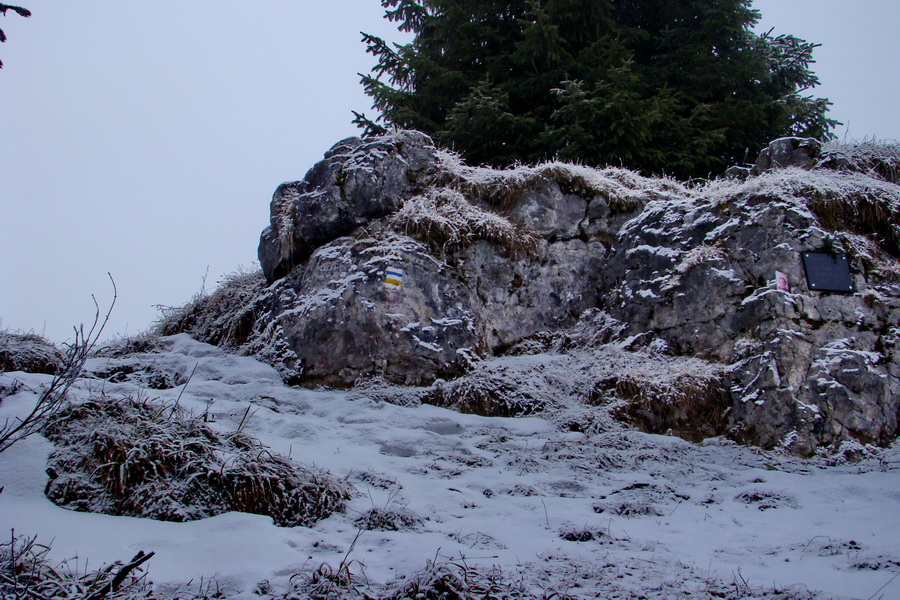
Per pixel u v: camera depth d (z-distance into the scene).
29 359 7.54
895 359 7.36
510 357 9.09
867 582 3.77
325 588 3.47
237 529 4.14
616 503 5.31
